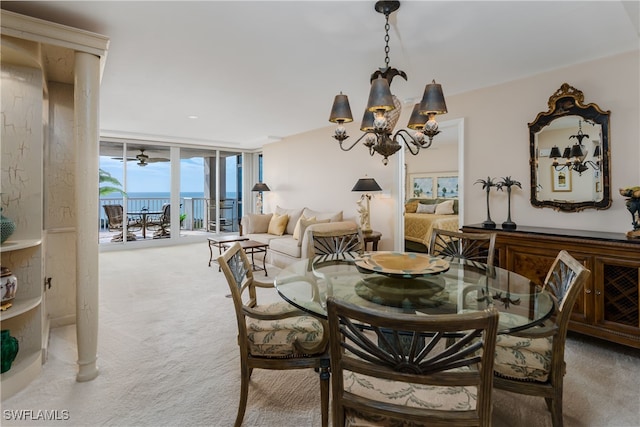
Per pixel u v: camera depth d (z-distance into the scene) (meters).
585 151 2.89
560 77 3.04
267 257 5.45
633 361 2.28
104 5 2.02
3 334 1.92
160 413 1.73
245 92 3.76
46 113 2.77
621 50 2.67
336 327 1.07
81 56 2.06
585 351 2.42
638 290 2.23
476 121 3.62
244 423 1.67
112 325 2.86
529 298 1.68
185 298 3.62
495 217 3.50
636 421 1.68
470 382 1.00
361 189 4.55
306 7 2.04
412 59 2.83
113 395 1.88
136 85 3.51
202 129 5.95
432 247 2.81
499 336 1.62
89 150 2.08
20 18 1.87
